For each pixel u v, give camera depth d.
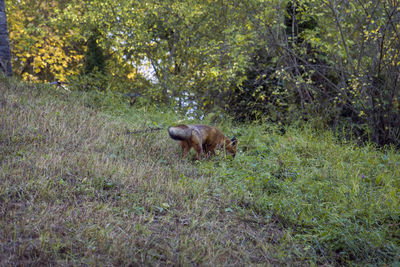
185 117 11.03
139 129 8.91
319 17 11.76
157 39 17.00
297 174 6.85
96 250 3.55
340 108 10.71
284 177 6.93
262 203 5.47
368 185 6.69
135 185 5.40
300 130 10.18
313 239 4.59
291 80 11.02
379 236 4.61
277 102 11.02
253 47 11.73
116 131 8.37
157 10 15.63
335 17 10.55
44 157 5.76
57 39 17.91
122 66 17.88
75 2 17.77
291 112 11.06
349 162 8.14
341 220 4.95
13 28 18.42
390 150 9.73
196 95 14.30
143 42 15.44
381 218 5.28
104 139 7.56
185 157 7.68
